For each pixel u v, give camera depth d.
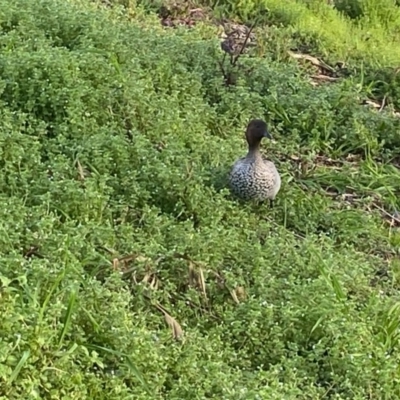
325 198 7.62
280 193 7.34
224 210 6.72
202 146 7.50
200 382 5.03
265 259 6.30
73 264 5.41
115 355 4.95
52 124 7.13
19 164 6.44
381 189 8.02
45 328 4.68
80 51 8.00
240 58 9.41
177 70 8.67
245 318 5.64
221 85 8.81
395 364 5.47
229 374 5.11
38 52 7.49
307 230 7.14
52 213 5.99
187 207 6.68
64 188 6.19
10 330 4.62
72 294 4.91
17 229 5.70
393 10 12.72
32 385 4.48
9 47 7.86
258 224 6.90
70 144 6.93
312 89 9.29
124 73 7.85
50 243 5.63
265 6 11.71
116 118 7.46
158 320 5.50
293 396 5.01
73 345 4.78
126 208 6.42
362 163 8.40
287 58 10.41
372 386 5.33
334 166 8.48
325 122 8.75
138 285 5.65
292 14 11.59
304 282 6.09
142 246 6.00
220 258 6.14
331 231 7.16
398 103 10.02
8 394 4.42
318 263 6.28
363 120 8.95
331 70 10.52
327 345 5.55
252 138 6.89
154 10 10.88
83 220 6.14
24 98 7.23
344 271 6.40
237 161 7.09
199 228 6.46
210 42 9.49
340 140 8.75
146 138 7.32
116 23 9.27
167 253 5.92
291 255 6.42
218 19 11.20
